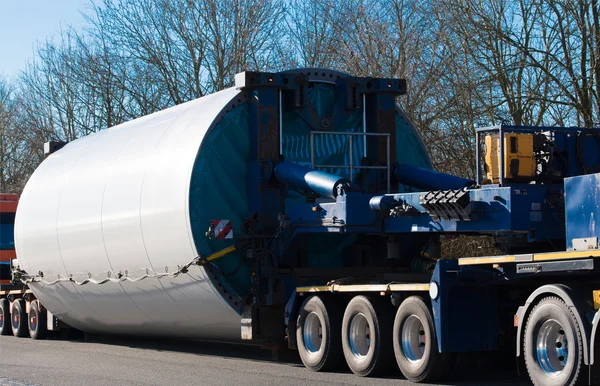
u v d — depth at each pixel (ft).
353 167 50.14
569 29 72.28
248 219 48.29
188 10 119.85
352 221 42.96
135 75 121.70
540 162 36.99
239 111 49.32
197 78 120.16
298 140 50.29
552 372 32.83
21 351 60.44
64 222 61.52
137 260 52.54
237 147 49.06
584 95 70.74
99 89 126.93
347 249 50.37
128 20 121.60
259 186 48.39
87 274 58.85
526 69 74.95
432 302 37.29
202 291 48.26
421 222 40.63
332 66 100.37
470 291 37.55
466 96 75.77
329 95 51.29
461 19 74.79
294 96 49.57
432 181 48.21
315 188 45.24
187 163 47.96
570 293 31.78
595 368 30.71
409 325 39.14
